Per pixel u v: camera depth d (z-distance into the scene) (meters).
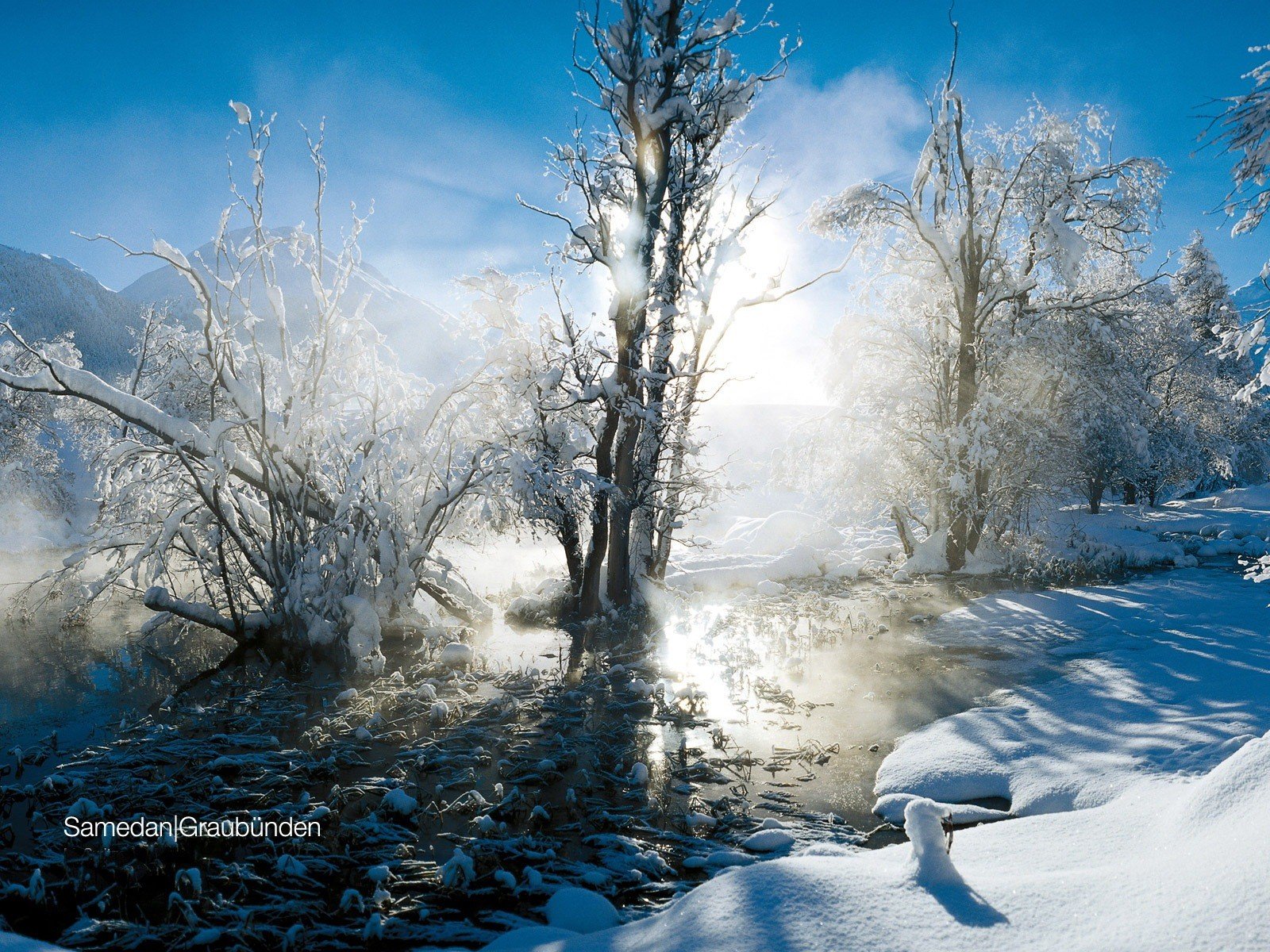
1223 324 39.66
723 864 5.82
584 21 13.77
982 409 19.38
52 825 6.52
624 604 15.86
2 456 31.70
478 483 13.44
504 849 6.01
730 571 20.08
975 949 3.40
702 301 16.12
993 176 20.48
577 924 4.85
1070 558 21.20
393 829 6.43
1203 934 3.05
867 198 20.86
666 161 15.05
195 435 11.42
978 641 12.87
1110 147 19.44
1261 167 8.54
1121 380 20.80
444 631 13.62
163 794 7.09
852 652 12.55
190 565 13.28
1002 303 21.02
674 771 7.78
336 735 8.83
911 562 21.02
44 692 10.68
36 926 5.07
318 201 12.64
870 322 22.33
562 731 9.06
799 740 8.65
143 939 4.77
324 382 13.17
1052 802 6.43
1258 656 10.20
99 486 12.60
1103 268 27.36
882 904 3.87
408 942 4.79
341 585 12.52
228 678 11.40
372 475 13.10
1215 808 4.39
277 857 5.91
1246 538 24.83
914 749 8.07
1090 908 3.56
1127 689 9.19
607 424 14.99
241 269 11.96
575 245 15.16
